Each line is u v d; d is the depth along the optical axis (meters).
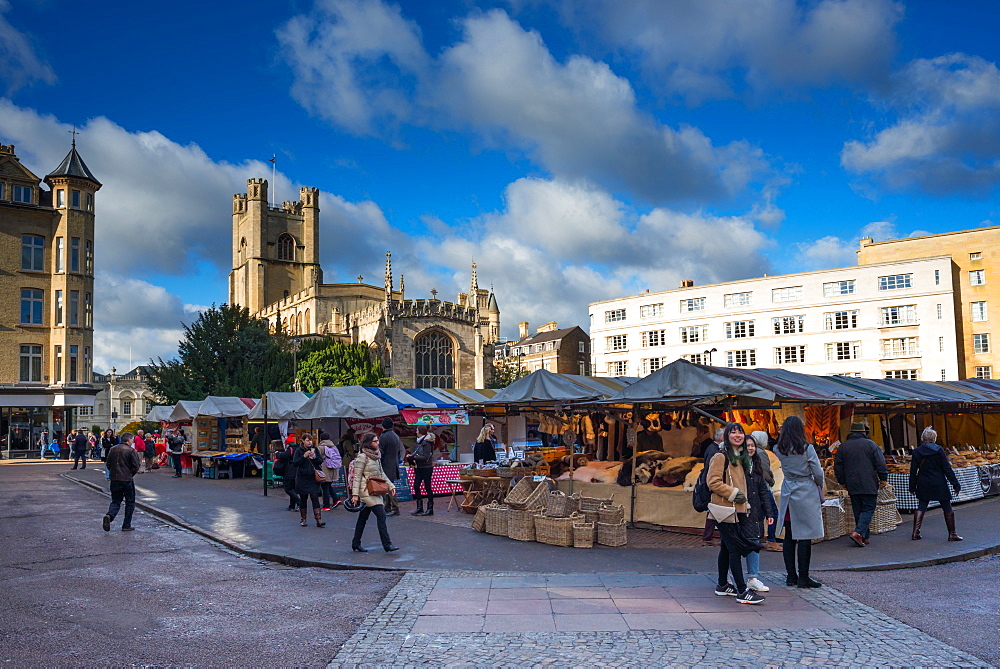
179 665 6.16
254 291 95.19
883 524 12.69
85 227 50.41
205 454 28.33
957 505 16.52
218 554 11.96
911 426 22.75
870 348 60.44
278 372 51.34
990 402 20.69
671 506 12.97
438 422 21.70
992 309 62.91
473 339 69.94
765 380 13.83
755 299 65.88
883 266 60.59
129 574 10.19
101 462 42.94
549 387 18.81
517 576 9.43
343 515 16.23
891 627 6.96
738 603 7.84
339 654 6.38
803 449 8.52
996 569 9.98
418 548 11.73
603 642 6.57
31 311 48.16
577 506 12.34
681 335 69.38
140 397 108.69
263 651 6.52
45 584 9.49
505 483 15.43
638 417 15.32
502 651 6.38
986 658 6.13
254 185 96.44
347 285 83.88
